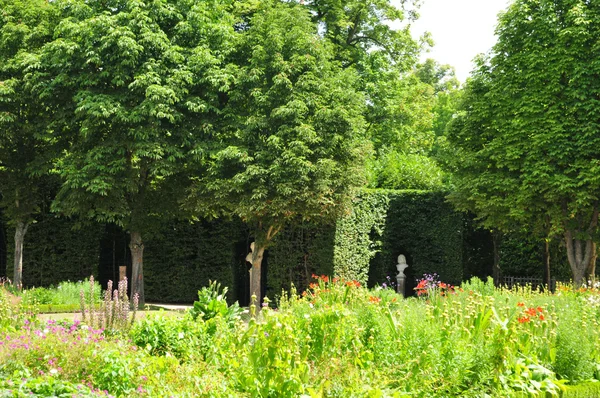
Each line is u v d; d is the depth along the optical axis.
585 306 9.98
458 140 22.73
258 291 18.59
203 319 8.87
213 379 5.20
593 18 18.66
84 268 22.86
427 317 7.37
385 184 26.06
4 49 19.03
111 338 7.50
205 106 17.45
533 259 24.11
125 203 17.91
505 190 20.33
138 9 17.38
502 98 20.38
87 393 4.98
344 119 17.42
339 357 6.24
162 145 17.30
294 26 18.25
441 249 23.95
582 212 20.08
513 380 6.90
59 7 18.19
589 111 18.75
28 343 5.92
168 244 22.55
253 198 16.53
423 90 30.09
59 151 19.38
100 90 17.55
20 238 20.75
